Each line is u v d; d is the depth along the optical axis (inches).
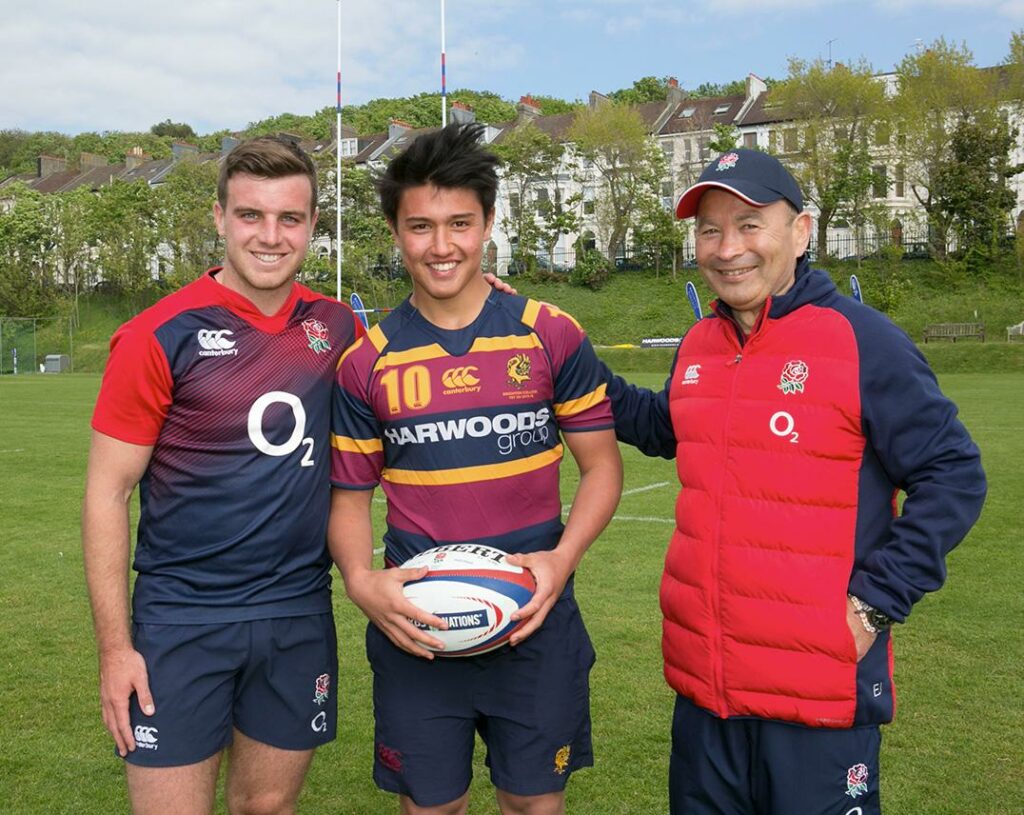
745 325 97.4
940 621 208.5
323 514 105.6
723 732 95.2
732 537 92.5
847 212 1684.3
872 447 89.9
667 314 1699.1
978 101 1619.1
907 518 86.7
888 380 87.6
